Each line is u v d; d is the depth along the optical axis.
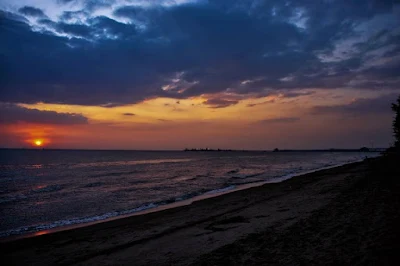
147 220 11.92
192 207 14.40
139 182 28.92
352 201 11.34
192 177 33.84
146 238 8.91
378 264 4.86
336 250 5.86
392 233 6.29
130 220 12.15
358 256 5.33
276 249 6.48
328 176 25.00
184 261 6.50
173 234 9.17
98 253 7.77
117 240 8.98
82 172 42.84
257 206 13.09
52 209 15.76
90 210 15.44
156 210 14.80
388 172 20.97
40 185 27.41
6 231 11.30
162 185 26.20
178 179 31.62
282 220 9.52
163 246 7.91
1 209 15.78
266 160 90.81
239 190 20.11
